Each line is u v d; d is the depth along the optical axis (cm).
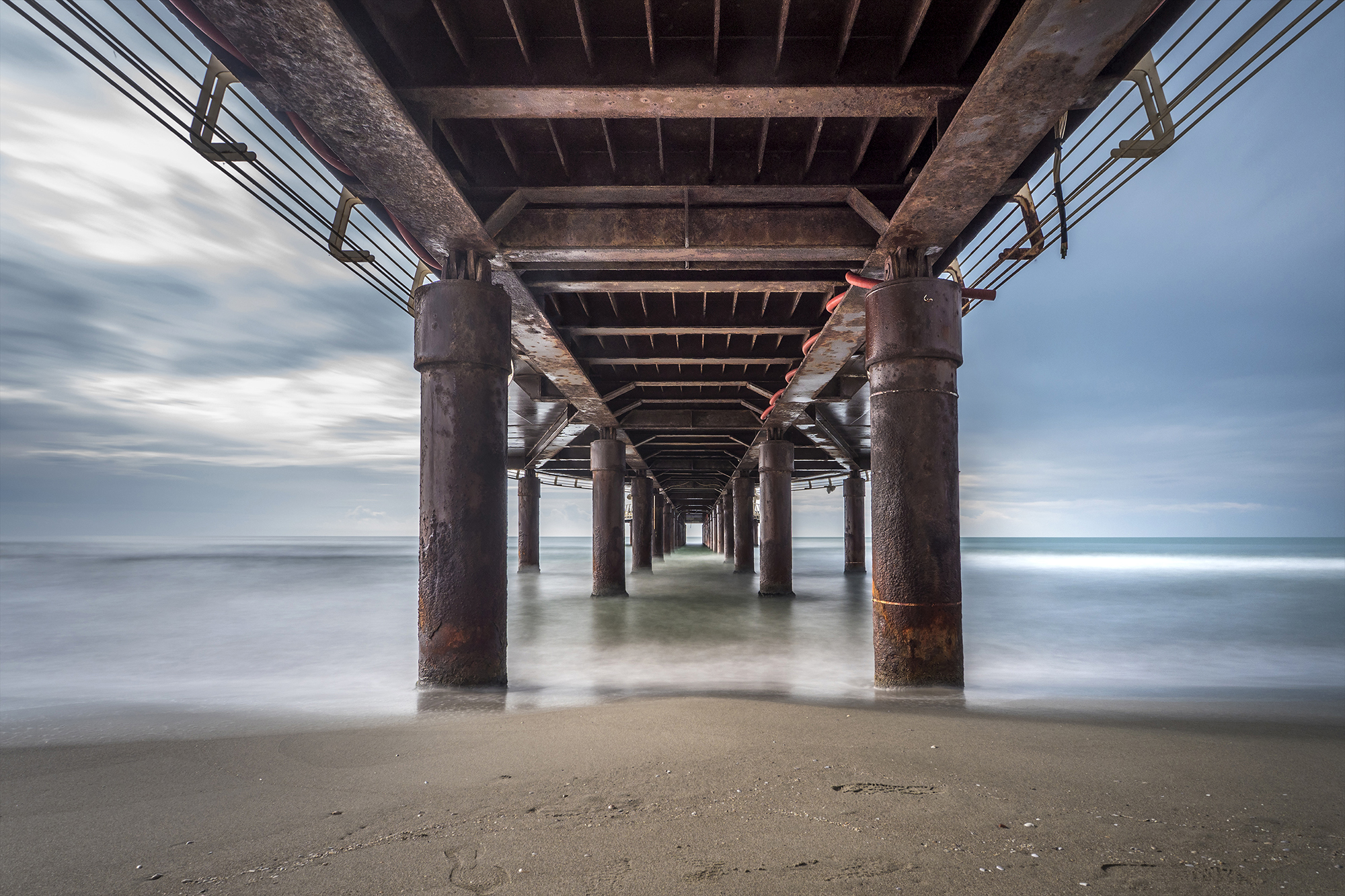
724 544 5722
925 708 645
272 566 5534
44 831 351
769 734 520
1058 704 686
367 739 530
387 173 700
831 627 1587
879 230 831
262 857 314
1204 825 340
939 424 764
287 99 590
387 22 602
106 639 1550
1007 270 898
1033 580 3972
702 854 308
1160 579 4100
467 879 287
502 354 815
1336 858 302
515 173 843
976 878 282
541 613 1884
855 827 339
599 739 511
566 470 4262
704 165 846
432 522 771
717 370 1844
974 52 623
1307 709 701
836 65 629
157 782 432
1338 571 5134
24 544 18138
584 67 636
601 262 985
